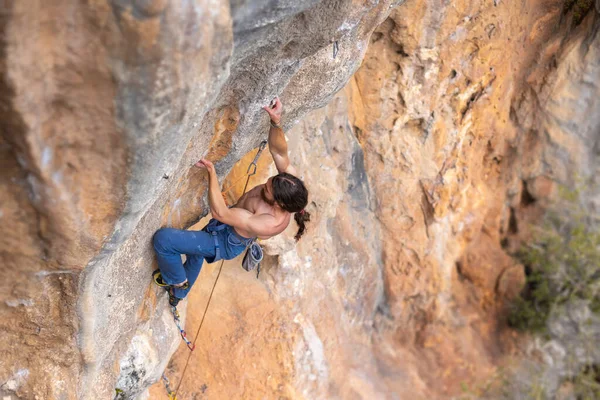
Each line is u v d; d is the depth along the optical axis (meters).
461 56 7.44
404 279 8.96
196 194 4.42
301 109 4.65
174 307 4.94
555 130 9.52
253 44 3.22
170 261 4.12
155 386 6.00
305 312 7.38
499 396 9.95
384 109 7.66
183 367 6.41
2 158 2.49
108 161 2.68
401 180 8.20
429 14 6.88
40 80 2.30
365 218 8.34
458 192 8.81
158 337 4.76
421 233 8.73
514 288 10.52
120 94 2.44
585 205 10.23
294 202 3.88
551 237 10.45
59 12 2.21
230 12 2.68
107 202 2.86
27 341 3.46
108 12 2.23
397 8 6.77
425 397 9.21
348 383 8.01
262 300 7.04
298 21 3.41
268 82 3.79
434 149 8.10
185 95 2.56
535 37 8.51
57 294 3.31
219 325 6.76
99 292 3.47
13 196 2.67
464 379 9.73
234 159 4.44
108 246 3.12
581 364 10.86
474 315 10.30
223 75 2.79
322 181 7.27
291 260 7.10
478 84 7.87
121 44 2.30
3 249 2.90
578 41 8.70
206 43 2.49
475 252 10.18
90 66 2.35
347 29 3.81
